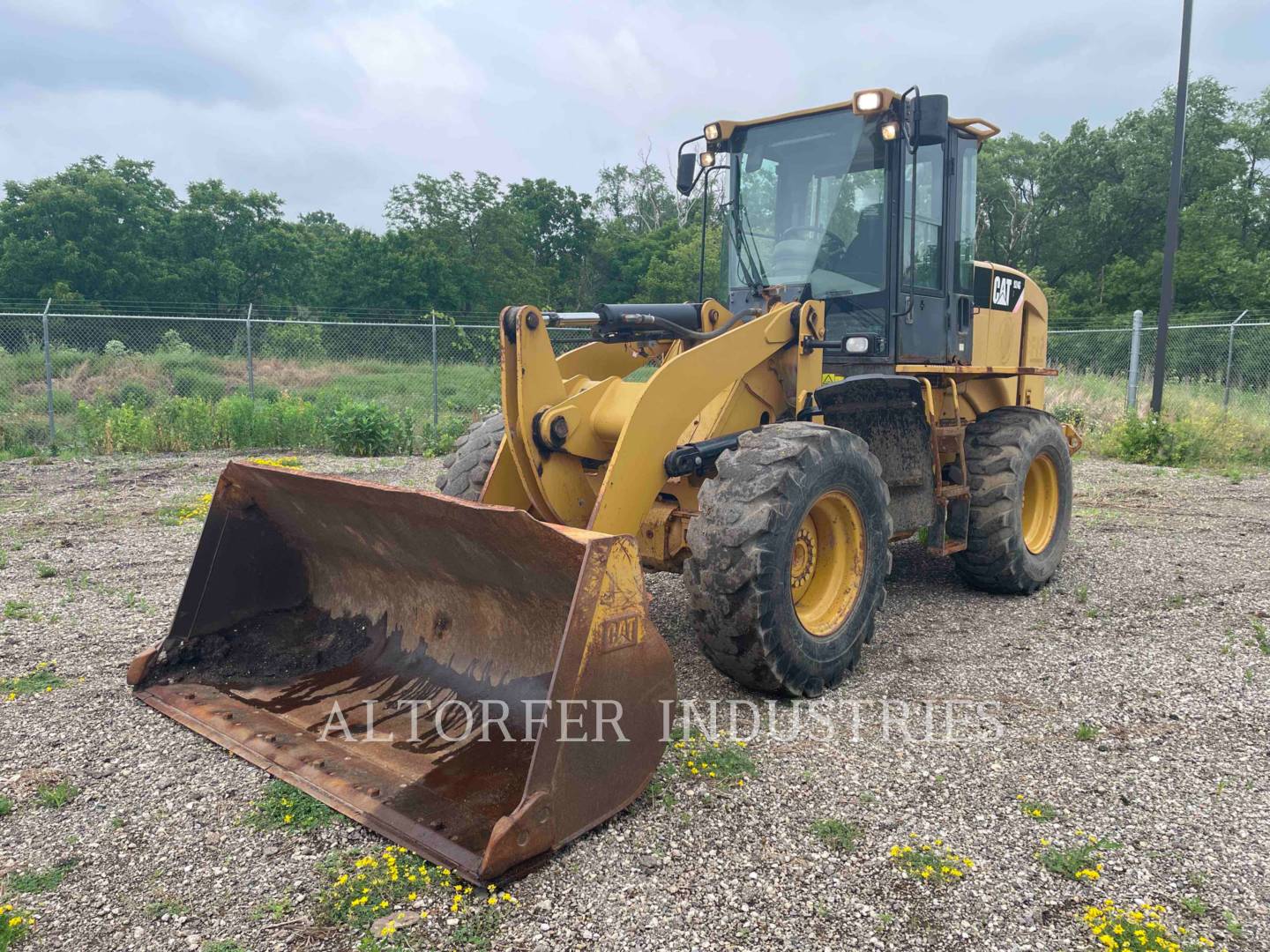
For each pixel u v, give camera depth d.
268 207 46.00
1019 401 6.38
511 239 42.84
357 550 3.86
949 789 3.12
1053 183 48.62
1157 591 5.71
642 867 2.64
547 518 3.93
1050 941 2.34
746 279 5.11
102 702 3.81
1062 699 3.94
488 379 18.09
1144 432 12.32
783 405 4.45
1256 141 44.62
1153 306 38.72
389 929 2.36
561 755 2.65
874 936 2.36
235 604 4.06
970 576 5.59
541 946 2.31
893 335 4.67
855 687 4.06
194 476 10.30
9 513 8.13
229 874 2.61
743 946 2.31
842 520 4.04
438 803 2.85
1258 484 10.26
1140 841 2.81
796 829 2.86
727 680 4.12
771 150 5.00
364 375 18.78
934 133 4.41
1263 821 2.94
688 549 4.10
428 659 3.67
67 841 2.78
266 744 3.27
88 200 39.88
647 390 3.70
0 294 39.41
